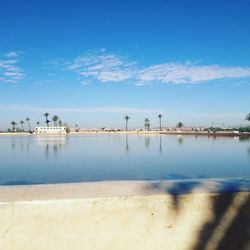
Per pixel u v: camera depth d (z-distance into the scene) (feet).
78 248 5.59
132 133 464.24
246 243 6.09
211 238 5.98
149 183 6.77
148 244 5.80
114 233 5.72
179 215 5.94
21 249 5.45
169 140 201.36
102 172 63.82
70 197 5.70
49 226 5.55
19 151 117.60
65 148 131.34
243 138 219.00
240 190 6.23
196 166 70.95
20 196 5.73
